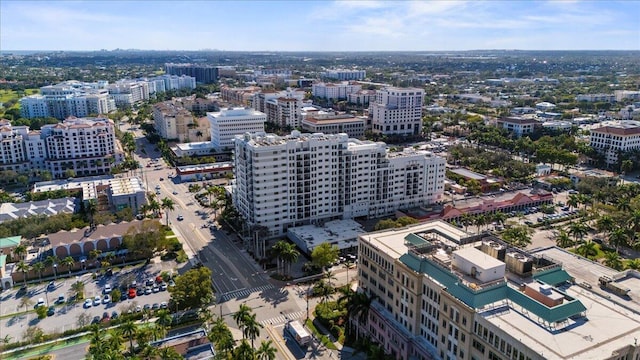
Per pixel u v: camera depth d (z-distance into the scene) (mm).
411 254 145250
